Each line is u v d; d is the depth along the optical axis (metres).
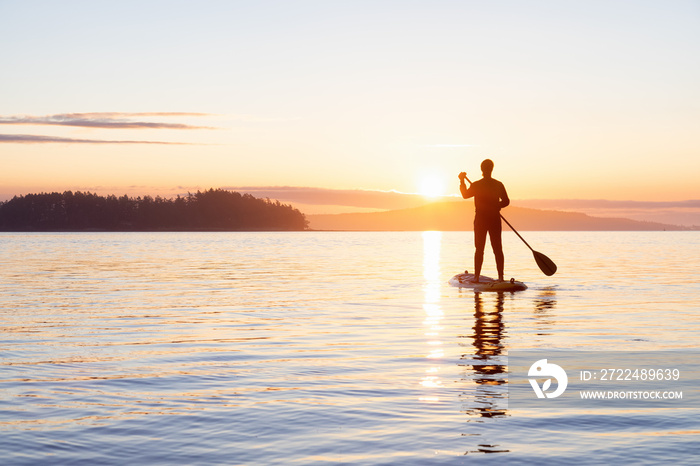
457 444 3.61
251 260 27.39
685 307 10.09
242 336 7.56
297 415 4.20
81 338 7.45
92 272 19.42
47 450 3.57
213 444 3.64
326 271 19.80
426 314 9.44
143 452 3.52
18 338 7.45
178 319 9.07
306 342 7.12
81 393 4.85
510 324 8.31
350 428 3.91
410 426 3.94
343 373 5.49
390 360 6.04
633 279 15.88
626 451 3.48
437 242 67.12
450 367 5.69
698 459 3.36
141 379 5.30
